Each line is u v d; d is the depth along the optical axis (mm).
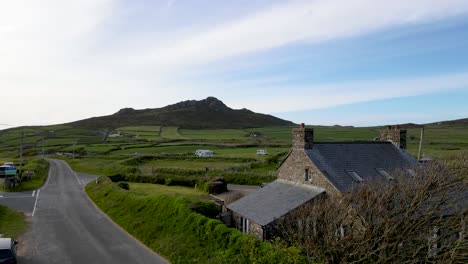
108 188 42594
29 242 25547
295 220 22828
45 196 44375
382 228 15094
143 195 36375
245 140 131875
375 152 29625
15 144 138000
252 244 19219
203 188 48875
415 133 125375
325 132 155375
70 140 146000
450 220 15602
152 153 93938
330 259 16422
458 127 162625
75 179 61812
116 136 159625
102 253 23453
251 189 49688
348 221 17016
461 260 15461
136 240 26359
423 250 15352
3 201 40594
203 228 23125
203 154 84000
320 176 25781
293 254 17188
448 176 16078
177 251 22766
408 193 15344
